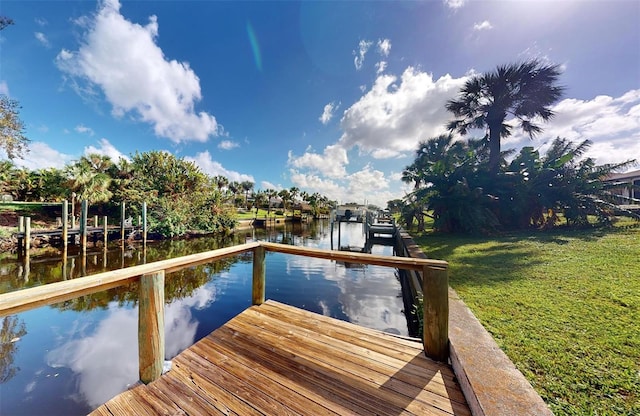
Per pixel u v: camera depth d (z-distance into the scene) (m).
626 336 2.16
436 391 1.57
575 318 2.53
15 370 3.06
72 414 2.39
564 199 9.55
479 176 10.55
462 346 1.69
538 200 9.87
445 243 8.07
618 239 6.63
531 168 10.16
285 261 9.84
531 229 10.06
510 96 11.07
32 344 3.67
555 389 1.57
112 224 16.34
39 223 15.55
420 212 12.55
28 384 2.80
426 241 8.73
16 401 2.54
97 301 5.39
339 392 1.58
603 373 1.71
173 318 4.71
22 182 19.44
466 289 3.54
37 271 7.96
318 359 1.94
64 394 2.65
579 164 9.79
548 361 1.85
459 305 2.46
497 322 2.51
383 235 16.64
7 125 10.95
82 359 3.30
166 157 21.31
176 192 19.78
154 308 1.69
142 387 1.63
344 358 1.95
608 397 1.50
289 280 7.28
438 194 11.12
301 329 2.44
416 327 3.65
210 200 19.41
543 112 11.15
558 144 10.78
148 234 15.01
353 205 21.73
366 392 1.57
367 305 5.32
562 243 6.62
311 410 1.44
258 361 1.92
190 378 1.72
